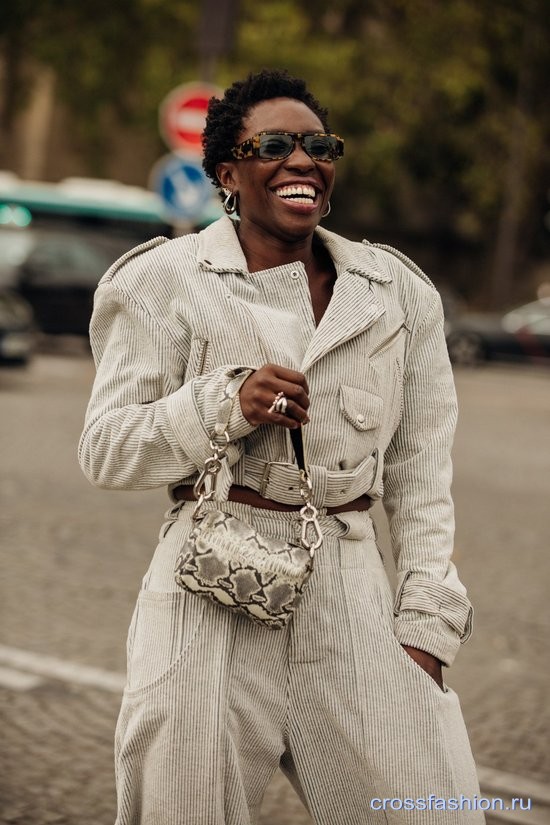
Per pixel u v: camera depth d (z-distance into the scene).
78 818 4.10
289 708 2.56
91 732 4.85
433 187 40.72
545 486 11.54
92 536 8.23
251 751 2.54
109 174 37.62
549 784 4.62
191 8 28.28
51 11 28.91
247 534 2.44
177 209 13.41
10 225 26.95
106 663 5.66
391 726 2.53
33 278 21.84
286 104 2.67
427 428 2.75
